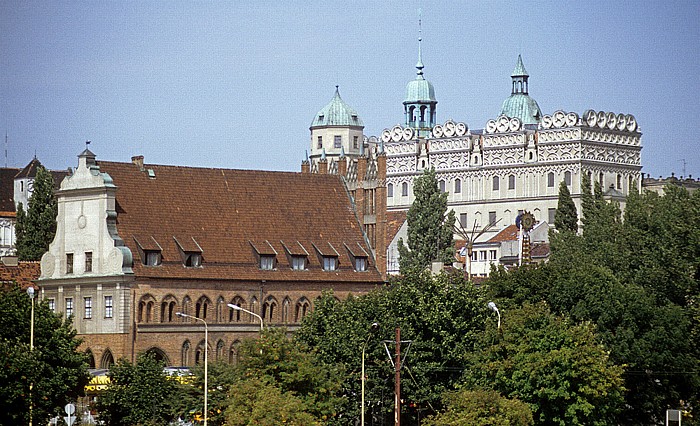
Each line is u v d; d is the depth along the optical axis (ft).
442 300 573.74
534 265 629.92
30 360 511.40
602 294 600.39
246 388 504.02
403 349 561.43
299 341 590.55
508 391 522.88
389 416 581.94
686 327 615.57
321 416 527.40
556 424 523.29
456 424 488.85
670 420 567.59
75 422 573.33
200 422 539.70
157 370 554.05
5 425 511.81
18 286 579.07
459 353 562.25
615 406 535.60
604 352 540.93
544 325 532.73
